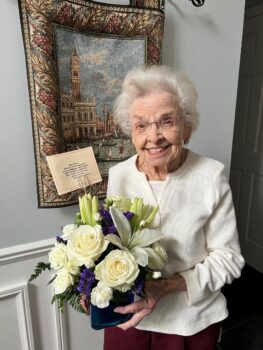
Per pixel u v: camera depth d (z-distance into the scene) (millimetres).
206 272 761
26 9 805
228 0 1207
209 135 1335
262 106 2047
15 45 876
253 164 2193
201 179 776
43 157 920
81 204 643
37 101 873
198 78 1233
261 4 1913
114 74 1005
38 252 1061
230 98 1343
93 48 951
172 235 764
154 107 680
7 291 1040
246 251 2395
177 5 1100
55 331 1213
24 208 1013
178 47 1149
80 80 954
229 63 1292
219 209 783
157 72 706
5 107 904
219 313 870
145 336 919
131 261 556
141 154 753
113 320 668
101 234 573
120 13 945
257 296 2016
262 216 2201
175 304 830
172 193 773
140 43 1008
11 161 952
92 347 1340
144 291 617
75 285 615
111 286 545
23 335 1124
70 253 571
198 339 885
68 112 949
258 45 1989
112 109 1038
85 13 892
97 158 1055
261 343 1628
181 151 785
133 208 651
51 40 848
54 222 1081
